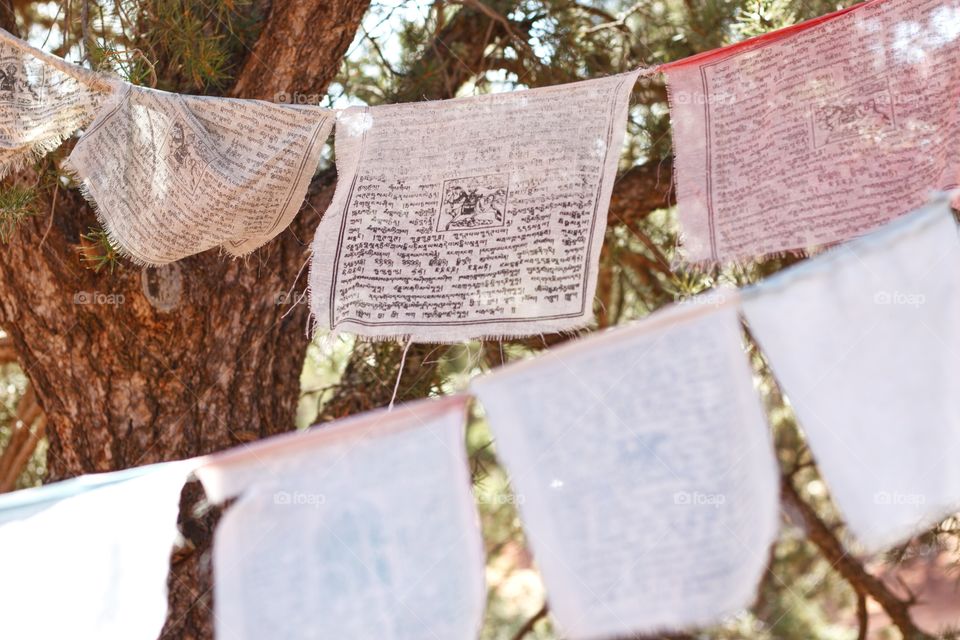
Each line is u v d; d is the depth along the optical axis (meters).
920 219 1.48
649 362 1.46
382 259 2.13
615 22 3.39
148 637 1.49
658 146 3.19
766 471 1.41
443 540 1.47
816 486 4.62
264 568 1.47
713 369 1.45
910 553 3.24
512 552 6.15
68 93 2.23
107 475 1.54
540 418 1.46
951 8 1.90
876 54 1.95
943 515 1.39
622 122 2.07
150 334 2.87
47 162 2.71
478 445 4.49
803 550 4.89
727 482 1.42
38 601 1.48
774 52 2.03
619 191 3.16
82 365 2.90
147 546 1.51
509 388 1.47
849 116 1.94
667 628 1.40
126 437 2.91
